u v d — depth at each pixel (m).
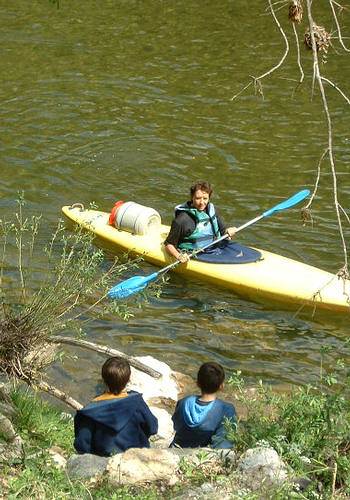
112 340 12.87
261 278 14.68
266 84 24.22
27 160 19.64
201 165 19.61
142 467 7.42
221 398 11.23
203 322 13.70
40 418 9.49
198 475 7.34
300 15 7.19
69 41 27.44
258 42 27.39
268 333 13.48
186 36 28.00
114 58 26.12
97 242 16.14
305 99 23.14
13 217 17.00
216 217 15.30
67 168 19.34
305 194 16.38
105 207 17.75
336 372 12.29
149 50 26.81
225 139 20.91
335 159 19.81
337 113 22.27
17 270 14.62
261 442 7.48
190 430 8.23
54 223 16.84
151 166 19.55
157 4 31.05
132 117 22.08
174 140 20.81
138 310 13.81
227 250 15.37
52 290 11.57
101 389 11.43
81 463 7.66
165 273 15.17
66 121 21.78
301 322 13.87
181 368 12.33
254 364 12.53
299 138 20.94
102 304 13.77
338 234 16.56
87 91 23.69
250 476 7.15
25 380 11.09
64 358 11.91
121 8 30.59
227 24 28.98
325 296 14.21
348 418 7.60
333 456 7.38
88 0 31.34
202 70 25.30
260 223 16.98
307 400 7.95
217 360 12.60
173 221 15.12
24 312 11.33
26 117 21.95
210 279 14.90
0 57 25.98
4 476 7.55
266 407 9.88
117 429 8.07
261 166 19.52
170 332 13.29
